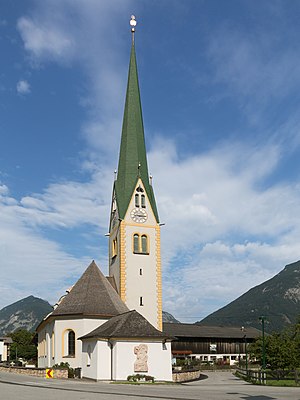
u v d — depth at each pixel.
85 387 38.28
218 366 101.69
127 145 84.75
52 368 54.47
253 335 127.50
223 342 122.38
